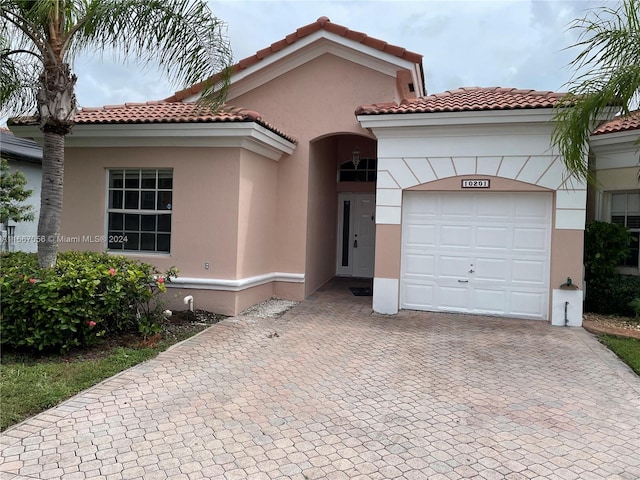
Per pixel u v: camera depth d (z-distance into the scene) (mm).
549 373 5758
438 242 9078
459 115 8281
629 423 4395
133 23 6496
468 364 6055
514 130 8328
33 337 5832
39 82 6504
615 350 6707
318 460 3617
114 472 3381
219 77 6984
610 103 6762
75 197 9164
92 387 4949
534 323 8344
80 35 6531
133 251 9102
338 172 14102
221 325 7734
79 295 5906
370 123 8789
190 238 8711
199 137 8453
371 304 9945
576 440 4035
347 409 4594
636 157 9414
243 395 4867
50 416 4246
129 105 10734
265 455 3670
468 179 8648
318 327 7844
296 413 4465
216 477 3352
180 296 8680
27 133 8953
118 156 8977
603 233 9156
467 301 8953
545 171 8273
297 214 10352
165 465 3490
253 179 9164
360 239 14211
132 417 4270
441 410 4617
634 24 6191
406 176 8930
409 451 3791
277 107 10594
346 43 9883
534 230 8562
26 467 3414
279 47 10188
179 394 4840
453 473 3475
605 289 9148
